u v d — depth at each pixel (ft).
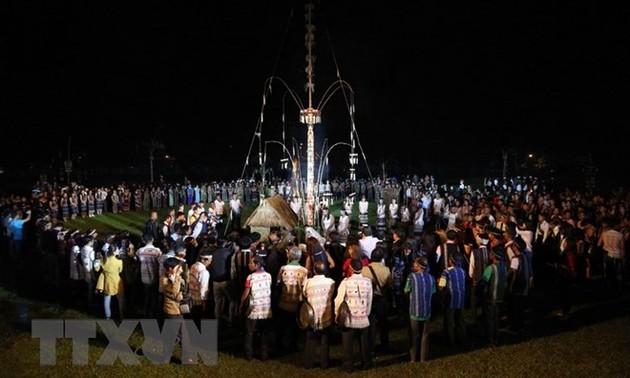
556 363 30.27
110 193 109.40
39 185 115.24
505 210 62.39
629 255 49.73
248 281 31.91
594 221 58.08
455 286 33.99
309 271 35.65
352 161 67.67
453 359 31.53
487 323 33.65
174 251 36.32
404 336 37.40
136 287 46.09
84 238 44.70
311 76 63.26
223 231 85.66
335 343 36.22
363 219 91.25
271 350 34.53
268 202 63.62
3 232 68.28
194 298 36.14
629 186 127.24
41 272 56.75
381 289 32.50
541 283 51.44
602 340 33.60
